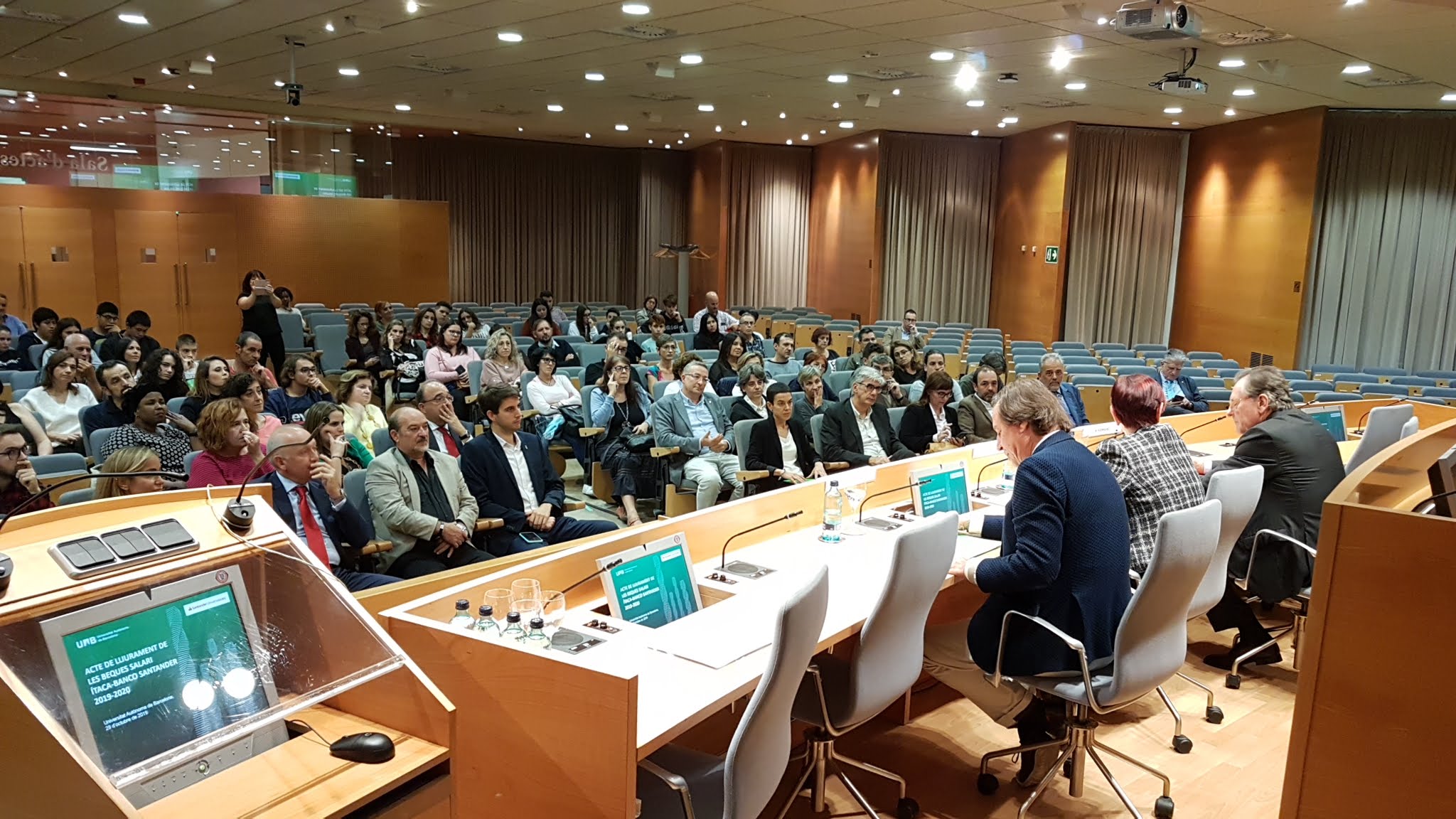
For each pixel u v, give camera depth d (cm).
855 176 1509
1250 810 288
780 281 1677
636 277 1831
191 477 379
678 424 597
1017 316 1418
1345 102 1059
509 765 204
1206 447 556
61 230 1166
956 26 709
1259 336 1219
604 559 268
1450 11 620
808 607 200
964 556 329
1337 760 162
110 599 146
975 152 1461
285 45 874
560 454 714
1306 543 363
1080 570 263
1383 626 155
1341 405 627
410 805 156
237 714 152
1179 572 257
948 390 625
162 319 1250
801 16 695
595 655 232
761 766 205
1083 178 1307
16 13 753
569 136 1620
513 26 768
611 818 192
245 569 164
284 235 1340
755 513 342
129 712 142
